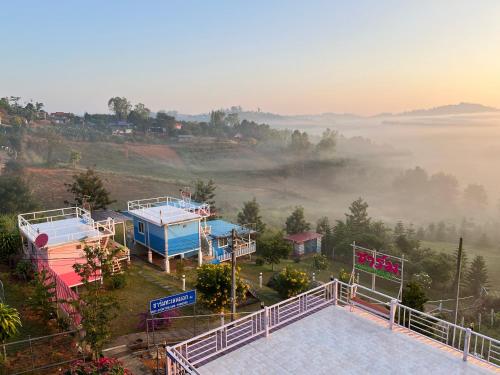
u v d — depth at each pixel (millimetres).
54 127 161125
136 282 26828
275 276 32906
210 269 24031
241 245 38844
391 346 11289
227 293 23234
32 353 15914
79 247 23266
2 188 59625
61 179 92750
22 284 23359
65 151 130375
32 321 18922
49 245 22141
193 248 32375
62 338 17359
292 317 13008
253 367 10391
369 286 44938
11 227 30859
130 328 20125
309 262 50938
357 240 55031
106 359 13953
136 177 112625
